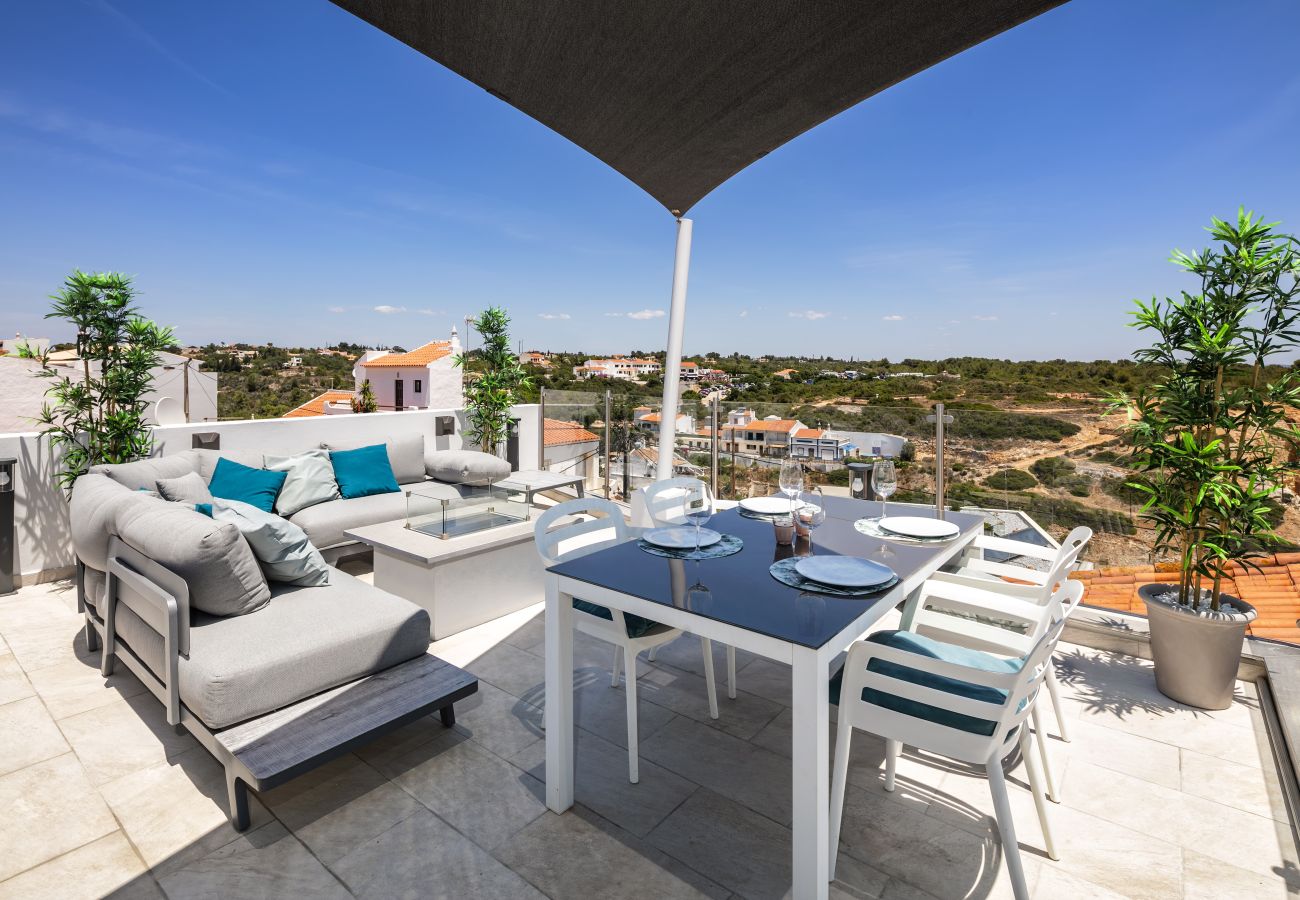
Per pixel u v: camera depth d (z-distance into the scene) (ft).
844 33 7.61
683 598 5.52
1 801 6.52
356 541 11.98
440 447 19.71
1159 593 9.20
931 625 7.59
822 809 4.78
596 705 8.70
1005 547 8.81
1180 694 8.71
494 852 5.90
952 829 6.30
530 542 12.46
